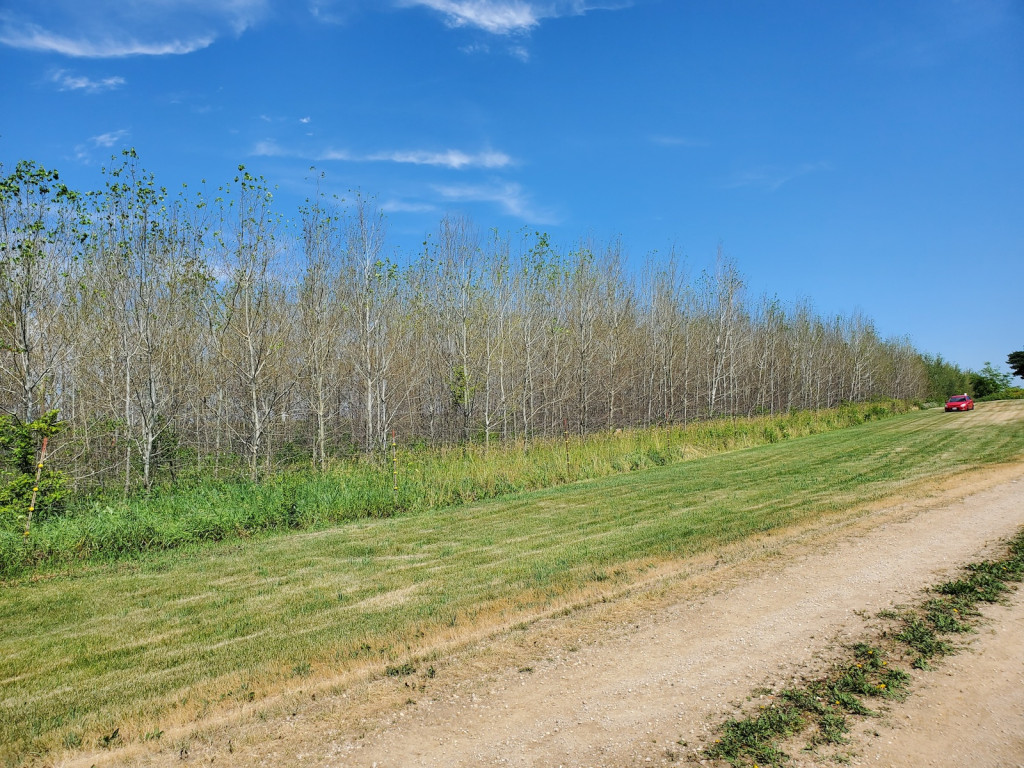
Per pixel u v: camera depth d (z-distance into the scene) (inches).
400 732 171.5
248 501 529.7
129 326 743.7
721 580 287.1
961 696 174.4
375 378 968.3
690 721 169.9
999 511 381.4
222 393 940.0
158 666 234.5
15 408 649.6
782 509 444.8
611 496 587.8
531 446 941.2
